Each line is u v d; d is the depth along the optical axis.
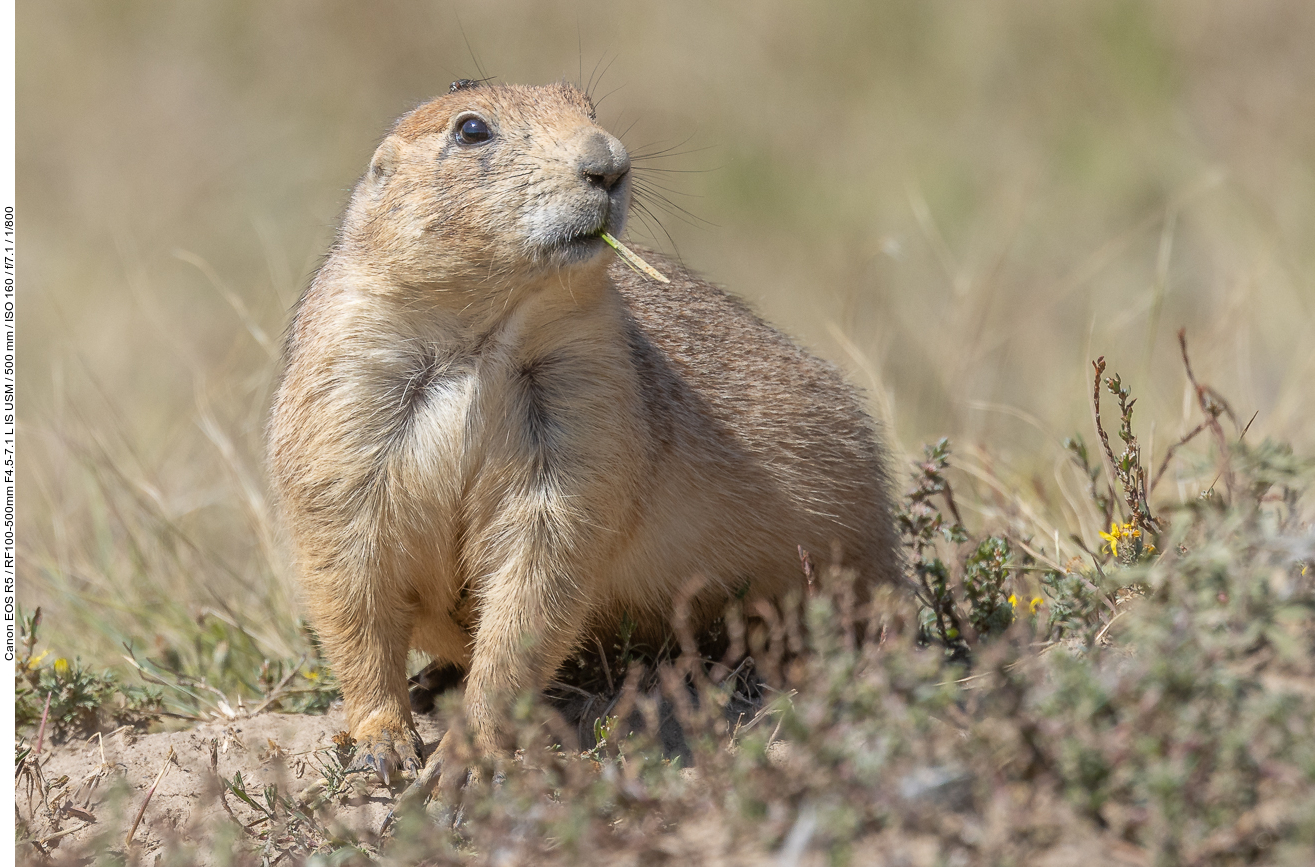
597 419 16.16
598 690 17.98
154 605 22.09
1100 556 16.89
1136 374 30.92
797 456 19.17
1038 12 50.72
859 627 18.55
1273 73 44.91
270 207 46.69
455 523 16.53
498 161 15.33
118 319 38.06
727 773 11.92
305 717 17.92
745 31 53.34
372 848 13.88
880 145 48.66
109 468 25.03
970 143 47.41
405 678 16.80
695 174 48.94
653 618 18.50
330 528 16.17
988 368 33.56
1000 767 10.72
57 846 15.05
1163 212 39.03
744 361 19.42
